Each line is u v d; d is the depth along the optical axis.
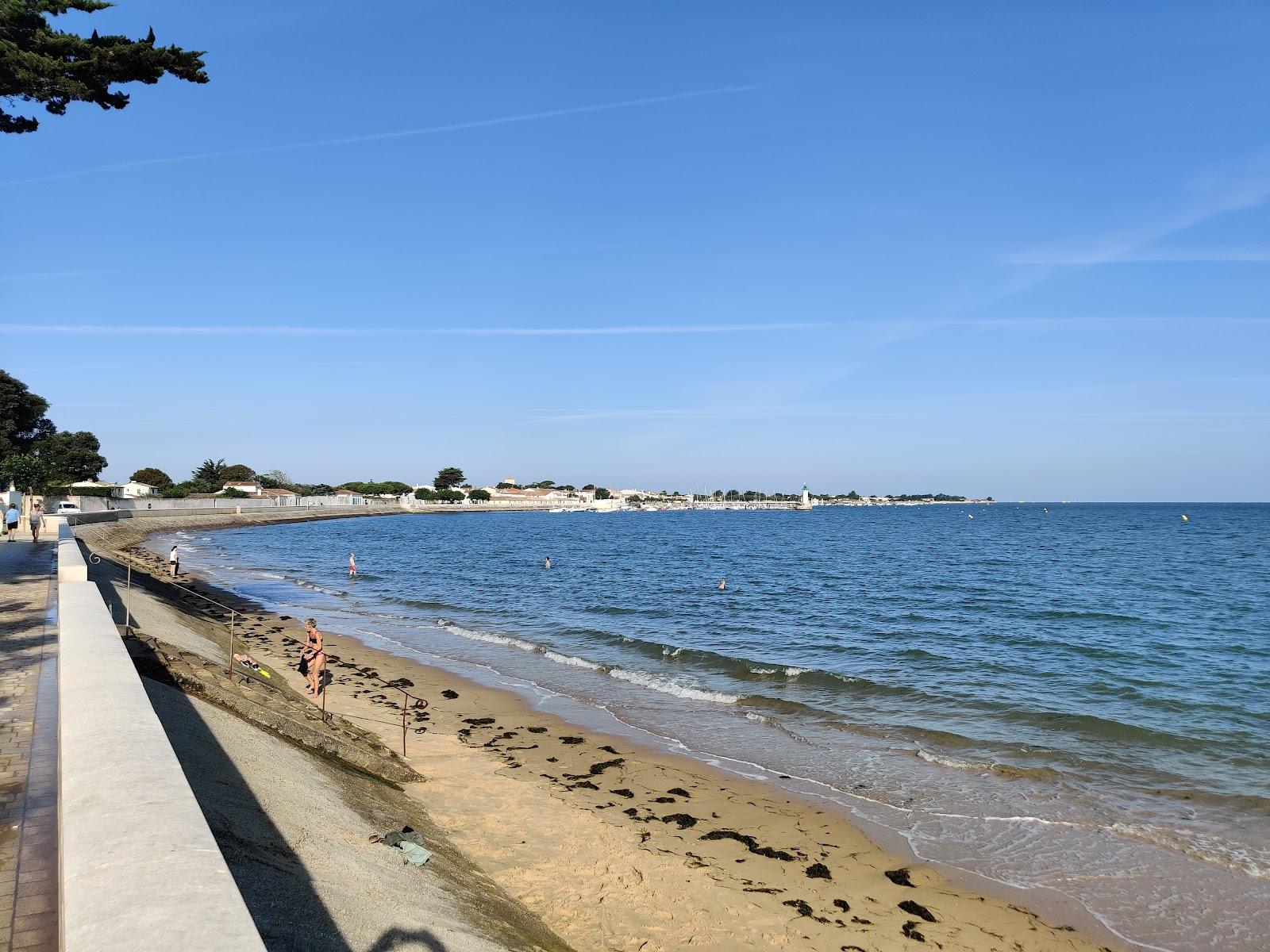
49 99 16.47
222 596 35.66
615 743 15.66
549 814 11.70
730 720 17.41
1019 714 17.69
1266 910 9.40
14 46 15.40
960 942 8.73
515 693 19.62
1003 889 9.91
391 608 35.41
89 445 107.88
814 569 55.69
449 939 6.74
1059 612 33.66
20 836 6.00
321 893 6.66
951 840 11.26
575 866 10.01
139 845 3.60
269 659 21.78
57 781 7.05
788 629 29.48
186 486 143.25
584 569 56.25
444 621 31.27
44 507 57.09
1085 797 12.86
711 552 73.81
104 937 2.82
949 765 14.39
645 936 8.47
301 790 9.32
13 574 20.67
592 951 8.06
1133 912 9.39
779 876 10.13
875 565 58.94
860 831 11.58
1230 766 14.30
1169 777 13.71
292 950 5.56
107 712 5.86
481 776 13.33
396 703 18.22
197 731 9.62
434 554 70.56
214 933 2.88
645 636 27.89
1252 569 54.81
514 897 9.02
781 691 19.92
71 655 8.10
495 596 40.16
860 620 31.84
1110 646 26.03
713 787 13.30
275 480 173.62
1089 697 19.22
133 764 4.70
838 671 22.14
